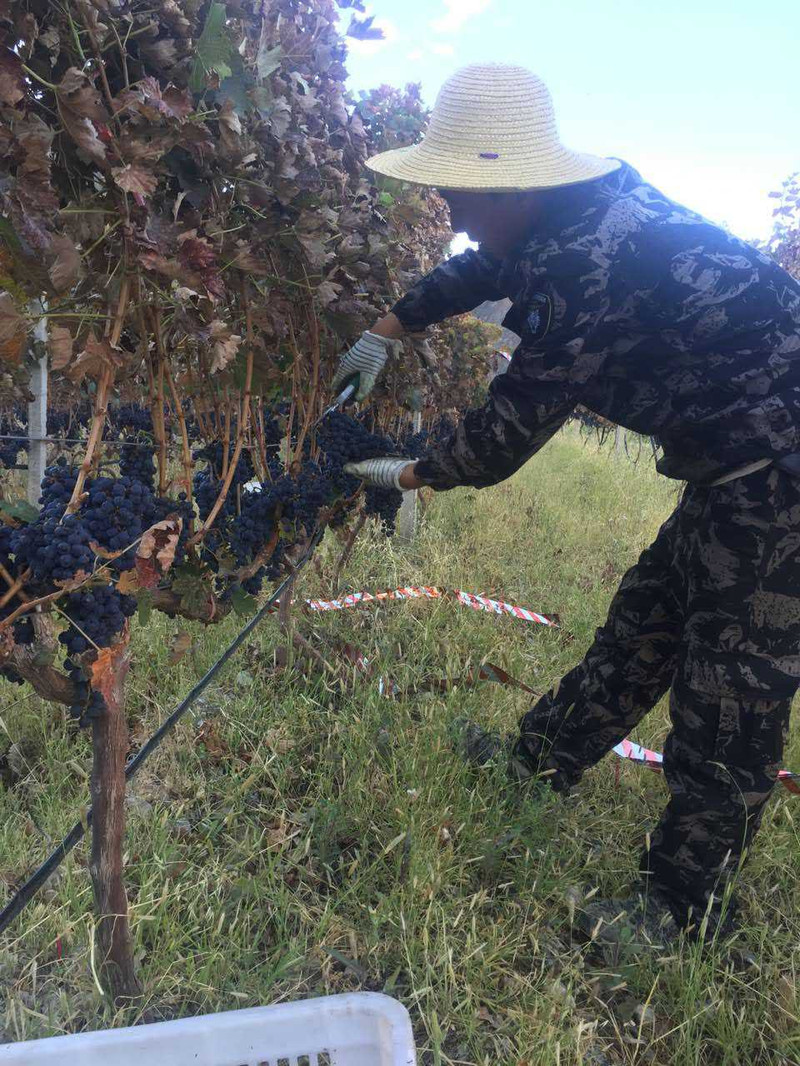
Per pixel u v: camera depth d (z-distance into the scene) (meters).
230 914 1.95
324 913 1.95
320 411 2.46
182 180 1.42
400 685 3.00
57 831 2.13
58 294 1.21
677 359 1.83
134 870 2.02
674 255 1.72
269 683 3.01
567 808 2.46
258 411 2.12
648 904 2.11
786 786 2.54
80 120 1.12
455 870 2.14
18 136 1.06
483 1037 1.74
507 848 2.23
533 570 4.75
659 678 2.35
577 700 2.42
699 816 2.01
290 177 1.67
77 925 1.83
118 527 1.32
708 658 1.96
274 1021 1.12
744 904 2.18
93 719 1.45
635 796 2.56
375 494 2.74
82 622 1.30
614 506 6.76
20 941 1.84
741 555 1.89
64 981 1.76
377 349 2.28
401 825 2.22
